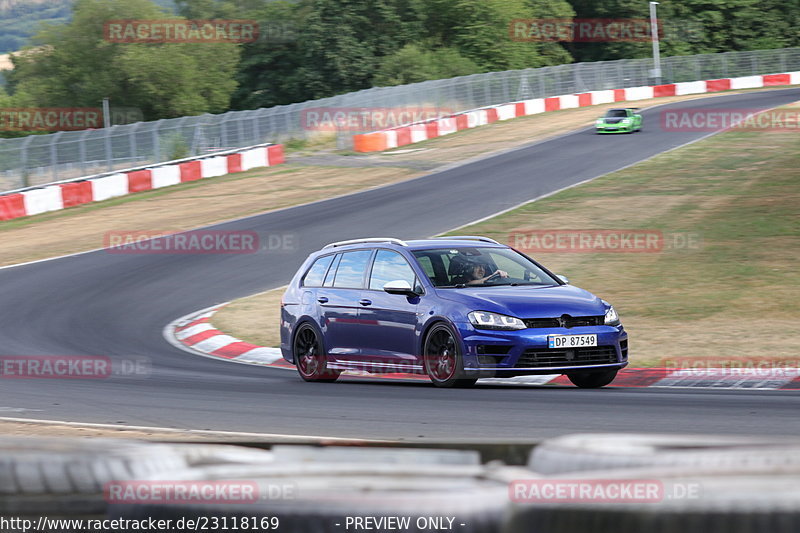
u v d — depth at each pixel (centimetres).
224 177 14875
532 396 3262
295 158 16800
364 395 3428
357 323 3909
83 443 794
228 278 7625
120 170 14938
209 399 3447
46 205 12231
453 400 3200
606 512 511
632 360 4238
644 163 12438
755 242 7094
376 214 10444
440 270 3853
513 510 532
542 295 3669
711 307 5381
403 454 763
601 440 700
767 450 626
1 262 8794
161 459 708
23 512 686
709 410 2834
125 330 5909
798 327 4744
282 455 763
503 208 10094
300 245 8925
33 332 5853
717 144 13712
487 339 3484
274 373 4425
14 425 2941
